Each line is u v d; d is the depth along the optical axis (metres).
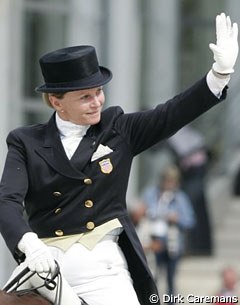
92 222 16.97
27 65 44.50
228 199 59.41
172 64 59.00
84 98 16.80
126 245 17.14
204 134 59.94
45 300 16.39
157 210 43.41
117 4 51.41
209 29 61.91
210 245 52.72
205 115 60.16
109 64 51.53
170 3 58.81
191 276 50.66
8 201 16.52
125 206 17.36
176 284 46.12
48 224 17.02
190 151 51.97
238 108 61.62
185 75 61.16
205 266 51.78
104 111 17.39
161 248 43.09
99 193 17.00
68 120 17.02
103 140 17.09
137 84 55.31
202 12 62.47
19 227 16.16
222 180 59.84
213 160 59.88
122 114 17.36
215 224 57.16
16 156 17.02
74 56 16.67
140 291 17.20
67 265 16.81
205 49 61.72
